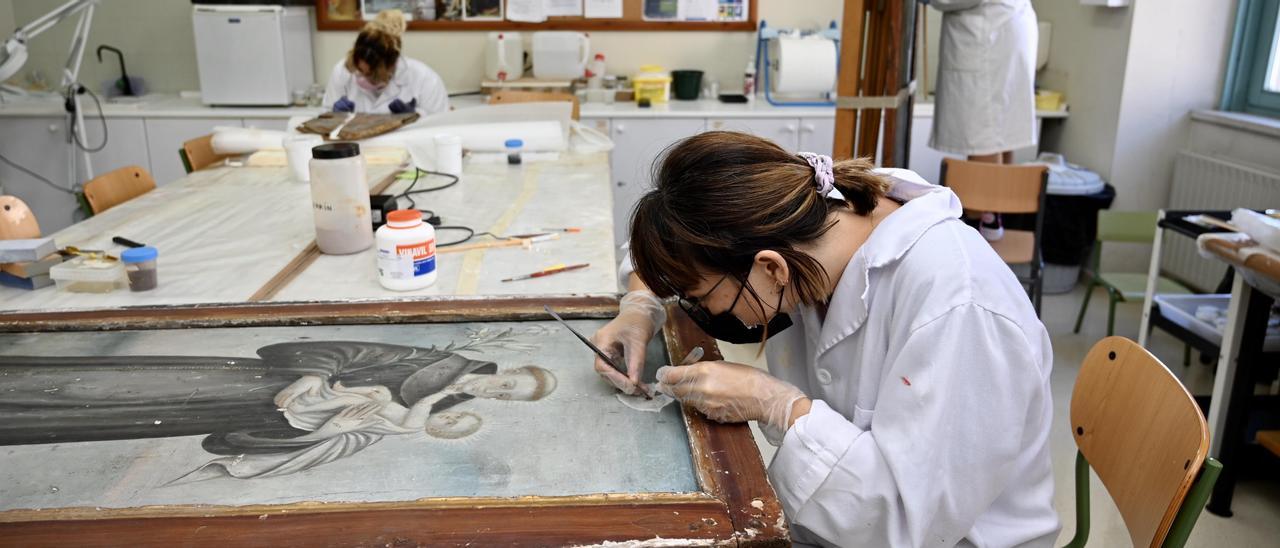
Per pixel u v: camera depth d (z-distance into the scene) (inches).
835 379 45.1
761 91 187.8
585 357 48.2
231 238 74.5
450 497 34.3
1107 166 157.6
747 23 181.8
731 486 35.5
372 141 109.3
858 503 39.0
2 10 175.3
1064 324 141.9
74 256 65.8
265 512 33.1
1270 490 92.6
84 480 35.9
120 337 50.6
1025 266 156.5
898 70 119.4
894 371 39.2
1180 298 104.2
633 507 33.7
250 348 49.1
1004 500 43.9
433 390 44.0
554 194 93.4
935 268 39.7
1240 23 145.6
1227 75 148.3
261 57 161.2
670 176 40.0
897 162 132.0
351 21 178.4
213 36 159.3
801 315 48.2
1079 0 165.5
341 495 34.7
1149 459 43.1
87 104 165.5
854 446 39.2
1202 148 150.5
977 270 39.6
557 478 36.1
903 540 38.6
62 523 32.6
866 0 126.6
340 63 156.1
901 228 41.7
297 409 41.9
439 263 68.9
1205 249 85.7
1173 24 148.4
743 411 41.1
